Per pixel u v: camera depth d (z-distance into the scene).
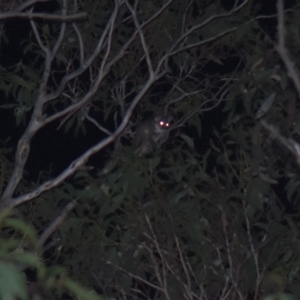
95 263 8.86
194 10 11.48
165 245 8.54
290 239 8.82
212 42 10.78
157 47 10.70
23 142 8.03
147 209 8.52
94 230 8.87
